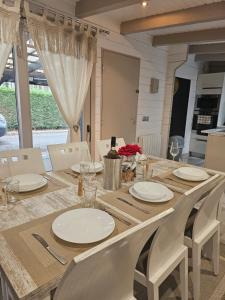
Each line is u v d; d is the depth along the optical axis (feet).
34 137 9.04
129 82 12.07
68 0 8.45
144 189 4.63
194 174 5.68
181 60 14.17
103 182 4.94
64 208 3.86
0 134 8.20
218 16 8.23
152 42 12.98
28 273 2.39
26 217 3.53
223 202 9.11
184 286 4.43
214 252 5.54
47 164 9.04
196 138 19.39
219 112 17.97
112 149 4.78
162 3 8.51
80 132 10.30
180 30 11.63
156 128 15.28
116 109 11.69
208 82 18.16
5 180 4.52
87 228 3.16
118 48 11.03
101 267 2.24
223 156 12.45
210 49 13.48
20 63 7.75
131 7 8.98
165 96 15.28
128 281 2.98
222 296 5.05
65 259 2.61
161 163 7.06
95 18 9.68
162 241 3.55
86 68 9.27
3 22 6.49
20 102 8.13
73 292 2.17
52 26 7.82
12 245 2.83
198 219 4.61
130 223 3.43
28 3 7.13
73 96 9.14
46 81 8.79
